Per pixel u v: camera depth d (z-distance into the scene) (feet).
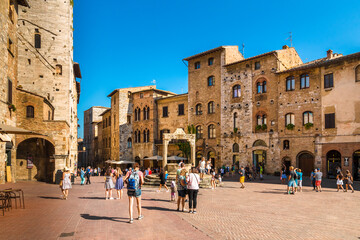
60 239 28.99
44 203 52.24
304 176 124.57
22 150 105.50
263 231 34.27
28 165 105.60
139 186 38.52
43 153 107.24
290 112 130.00
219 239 30.42
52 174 100.37
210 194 70.13
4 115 81.35
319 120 120.78
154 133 183.62
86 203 53.06
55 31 120.16
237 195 68.28
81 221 37.24
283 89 133.18
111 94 209.05
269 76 138.82
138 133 192.24
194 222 38.24
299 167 126.93
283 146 131.54
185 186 46.68
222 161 153.69
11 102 87.86
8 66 86.17
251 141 143.02
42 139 100.68
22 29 116.47
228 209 49.16
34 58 117.29
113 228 33.81
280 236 32.22
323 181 106.52
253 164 141.69
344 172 111.86
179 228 34.65
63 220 37.68
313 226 37.17
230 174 147.95
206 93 164.25
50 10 120.06
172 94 198.29
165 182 76.84
